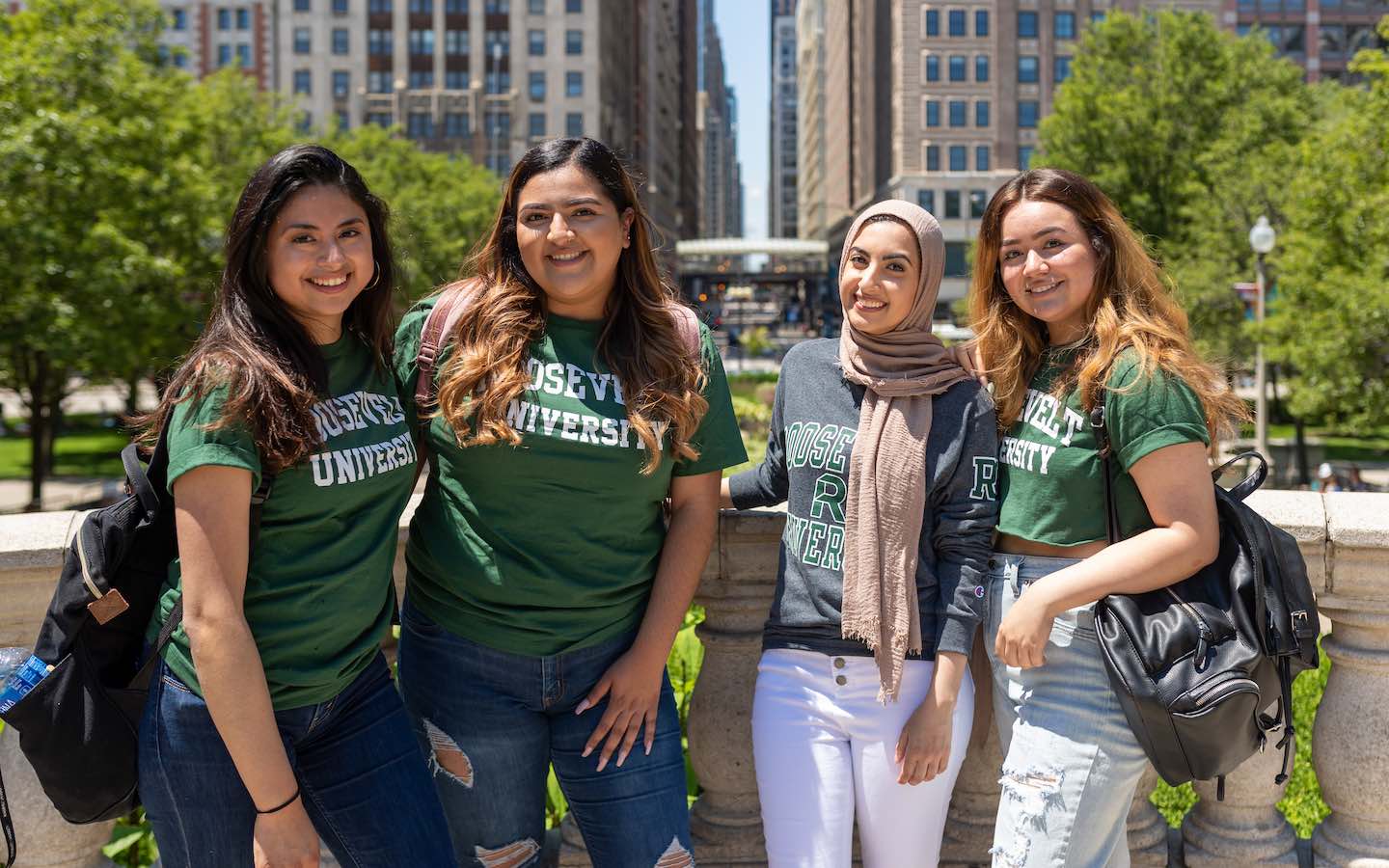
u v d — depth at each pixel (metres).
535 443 2.30
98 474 30.33
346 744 2.25
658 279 2.46
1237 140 28.20
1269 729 2.26
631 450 2.34
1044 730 2.35
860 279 2.49
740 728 2.96
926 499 2.45
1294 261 20.11
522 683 2.39
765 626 2.61
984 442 2.45
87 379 23.31
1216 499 2.29
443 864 2.27
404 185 44.09
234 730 1.97
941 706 2.37
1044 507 2.39
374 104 72.06
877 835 2.45
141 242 21.19
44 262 19.09
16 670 2.16
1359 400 19.03
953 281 66.94
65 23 20.81
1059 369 2.45
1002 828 2.39
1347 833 2.80
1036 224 2.41
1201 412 2.24
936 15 68.25
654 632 2.42
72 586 2.09
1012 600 2.45
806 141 192.38
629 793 2.42
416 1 72.25
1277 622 2.19
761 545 2.93
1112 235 2.41
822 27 151.12
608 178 2.36
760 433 26.12
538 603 2.36
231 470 1.97
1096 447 2.33
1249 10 66.81
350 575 2.17
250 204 2.10
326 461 2.11
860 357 2.52
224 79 32.28
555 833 3.17
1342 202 19.06
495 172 72.56
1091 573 2.22
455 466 2.37
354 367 2.26
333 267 2.12
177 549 2.18
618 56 85.62
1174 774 2.23
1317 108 30.42
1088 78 32.88
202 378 2.00
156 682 2.12
